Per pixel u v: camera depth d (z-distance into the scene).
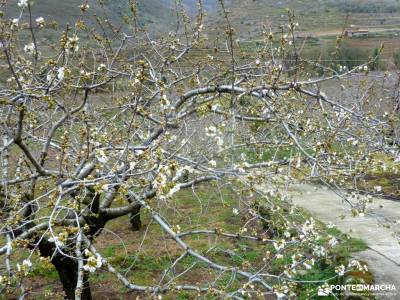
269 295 6.09
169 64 5.43
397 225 8.11
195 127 5.18
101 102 6.33
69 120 5.30
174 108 4.59
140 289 4.16
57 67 4.52
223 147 4.79
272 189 5.22
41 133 6.30
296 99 5.61
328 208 9.35
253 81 4.77
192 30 5.61
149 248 8.84
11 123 5.20
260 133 5.58
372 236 7.54
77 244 4.13
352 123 5.50
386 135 5.34
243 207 6.77
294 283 4.32
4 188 4.48
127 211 5.50
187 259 8.02
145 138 4.96
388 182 10.79
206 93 5.10
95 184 3.80
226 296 3.86
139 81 3.99
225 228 9.01
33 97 4.21
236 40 5.18
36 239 4.82
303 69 5.43
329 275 6.24
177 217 9.57
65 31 3.91
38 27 4.16
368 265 6.30
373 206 9.27
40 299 6.71
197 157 4.77
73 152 5.52
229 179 4.74
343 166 5.05
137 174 3.70
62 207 3.61
